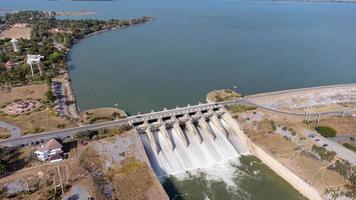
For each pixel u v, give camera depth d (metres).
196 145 155.38
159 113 167.88
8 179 118.88
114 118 163.38
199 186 132.75
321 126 162.12
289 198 126.38
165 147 152.00
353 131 159.25
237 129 164.00
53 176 122.06
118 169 129.50
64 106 183.12
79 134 142.62
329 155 136.88
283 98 189.00
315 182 125.94
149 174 128.00
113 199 114.69
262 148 148.25
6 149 132.88
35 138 144.25
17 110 172.12
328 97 192.75
